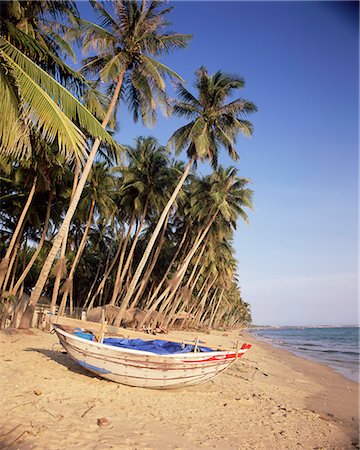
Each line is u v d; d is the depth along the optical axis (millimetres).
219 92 21906
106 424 6219
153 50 17062
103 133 9383
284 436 7062
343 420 9594
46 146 14047
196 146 20359
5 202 21641
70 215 15453
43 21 13031
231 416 7926
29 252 37406
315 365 24844
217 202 27125
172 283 27422
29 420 5871
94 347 9008
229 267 51812
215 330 71062
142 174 27031
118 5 16422
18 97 8273
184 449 5605
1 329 16969
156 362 8844
